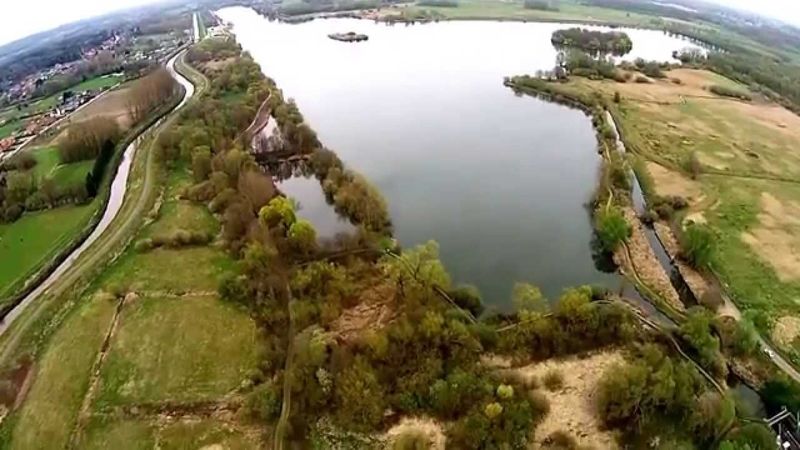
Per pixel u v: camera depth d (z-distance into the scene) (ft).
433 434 172.45
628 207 301.22
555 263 258.16
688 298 234.38
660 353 193.57
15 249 286.66
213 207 303.89
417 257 227.61
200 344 207.51
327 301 219.82
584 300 208.54
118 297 236.43
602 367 196.54
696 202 305.32
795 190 321.32
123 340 210.59
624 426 175.22
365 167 360.89
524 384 187.93
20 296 247.29
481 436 166.71
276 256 243.60
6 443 172.86
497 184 338.34
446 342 195.52
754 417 177.47
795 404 179.63
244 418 176.35
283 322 212.43
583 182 340.59
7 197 323.16
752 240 270.05
